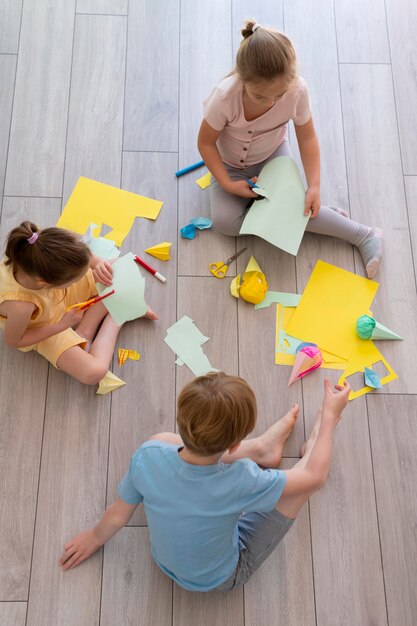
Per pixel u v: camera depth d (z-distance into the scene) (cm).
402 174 168
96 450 137
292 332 150
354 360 148
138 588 127
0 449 136
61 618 124
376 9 184
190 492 104
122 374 144
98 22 178
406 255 159
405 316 153
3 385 141
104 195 160
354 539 133
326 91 175
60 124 167
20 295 124
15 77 171
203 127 144
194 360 146
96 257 145
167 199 161
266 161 158
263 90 125
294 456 138
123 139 167
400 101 175
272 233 147
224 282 154
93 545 126
